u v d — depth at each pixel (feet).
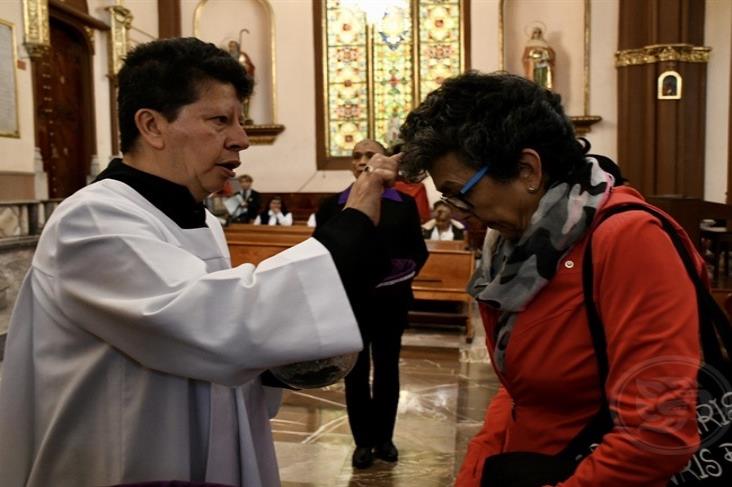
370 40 37.60
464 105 3.55
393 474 9.87
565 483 3.19
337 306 3.46
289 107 38.42
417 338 18.51
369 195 3.82
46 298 3.86
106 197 3.78
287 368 3.92
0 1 24.12
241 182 33.86
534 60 35.47
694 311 3.10
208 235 4.29
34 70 26.37
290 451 10.71
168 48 3.91
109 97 33.55
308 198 38.01
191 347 3.36
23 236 22.49
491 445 4.32
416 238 10.11
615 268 3.22
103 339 3.68
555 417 3.70
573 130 3.74
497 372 3.96
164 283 3.43
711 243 22.09
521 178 3.61
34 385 4.11
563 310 3.47
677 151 34.32
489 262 3.99
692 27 34.37
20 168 25.30
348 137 38.40
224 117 3.97
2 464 4.03
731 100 33.50
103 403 3.85
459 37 36.96
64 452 3.89
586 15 35.65
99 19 32.71
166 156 3.99
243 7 38.81
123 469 3.77
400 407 12.86
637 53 34.50
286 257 3.55
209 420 4.07
